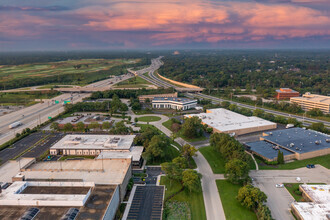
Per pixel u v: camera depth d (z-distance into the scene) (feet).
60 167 548.31
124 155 625.00
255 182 542.98
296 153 652.89
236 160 538.88
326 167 611.88
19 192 423.23
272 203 471.62
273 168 606.14
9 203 383.65
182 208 453.99
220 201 478.18
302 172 587.27
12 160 616.39
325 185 509.76
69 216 351.46
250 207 449.48
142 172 586.86
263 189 517.14
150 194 498.69
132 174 574.56
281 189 517.55
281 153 620.90
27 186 446.19
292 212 444.14
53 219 348.79
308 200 473.26
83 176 499.10
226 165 547.49
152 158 634.84
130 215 435.94
